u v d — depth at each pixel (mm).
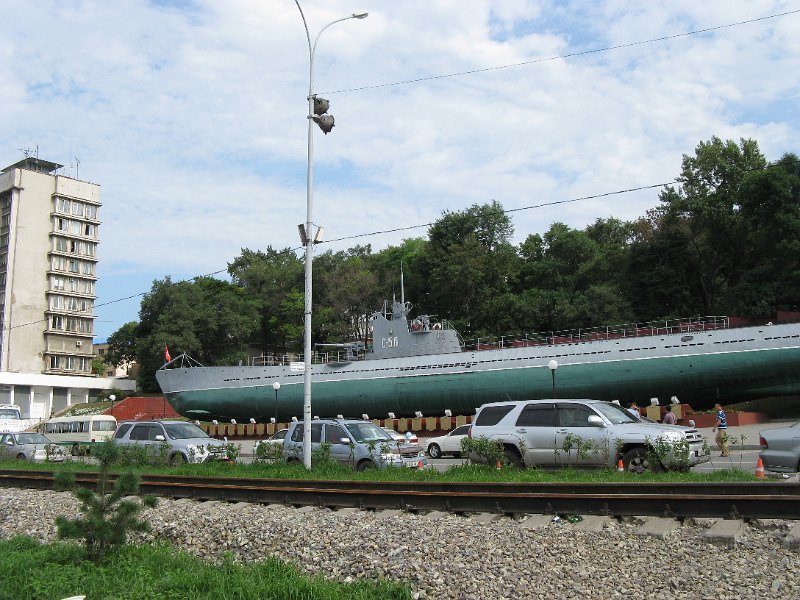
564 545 9859
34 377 76375
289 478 17891
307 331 21609
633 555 9297
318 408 45312
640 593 8109
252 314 77312
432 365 41750
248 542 11711
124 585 9906
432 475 17141
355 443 20094
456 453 29000
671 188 59531
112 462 11797
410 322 47562
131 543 12531
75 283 88562
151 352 70625
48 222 86875
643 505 11320
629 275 61625
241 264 97062
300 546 11141
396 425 41094
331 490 14445
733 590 7914
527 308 64188
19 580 10422
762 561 8695
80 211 89812
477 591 8617
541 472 16188
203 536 12430
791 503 10312
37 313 84688
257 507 14516
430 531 11094
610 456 15992
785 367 32656
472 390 39875
